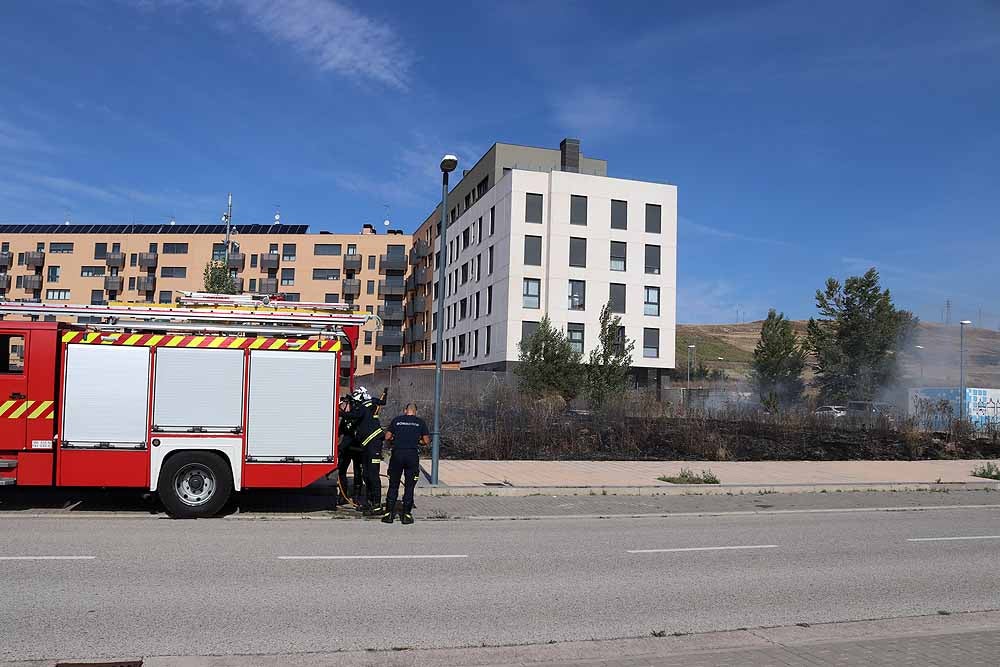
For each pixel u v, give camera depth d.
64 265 84.88
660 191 53.38
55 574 7.82
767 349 54.41
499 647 5.91
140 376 11.48
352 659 5.56
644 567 8.96
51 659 5.39
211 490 11.58
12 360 11.28
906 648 5.87
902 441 24.33
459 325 61.72
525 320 50.88
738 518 13.14
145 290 83.44
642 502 14.54
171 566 8.29
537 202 51.72
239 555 8.97
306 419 11.88
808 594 7.84
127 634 5.98
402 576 8.17
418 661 5.55
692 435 22.11
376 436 12.52
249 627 6.24
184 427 11.54
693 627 6.59
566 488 15.17
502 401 26.69
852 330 53.16
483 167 60.16
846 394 52.66
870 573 8.89
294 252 83.00
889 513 14.14
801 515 13.64
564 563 9.06
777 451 21.84
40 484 11.17
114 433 11.36
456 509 13.23
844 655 5.68
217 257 80.38
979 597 7.84
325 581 7.84
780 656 5.66
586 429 22.77
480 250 57.12
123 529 10.54
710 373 91.44
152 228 87.25
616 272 52.12
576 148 58.06
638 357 51.97
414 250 77.62
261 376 11.80
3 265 85.50
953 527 12.50
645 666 5.41
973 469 20.08
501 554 9.51
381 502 12.66
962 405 35.28
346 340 12.99
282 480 11.75
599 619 6.75
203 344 11.67
